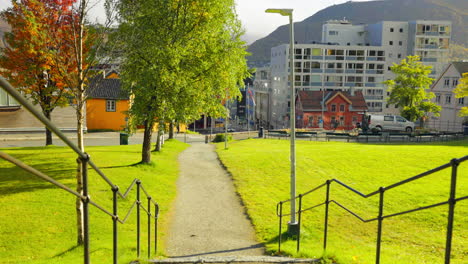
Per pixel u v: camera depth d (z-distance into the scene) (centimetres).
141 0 2100
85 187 329
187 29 2336
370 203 1873
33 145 3675
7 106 4150
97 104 5284
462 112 5316
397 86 6494
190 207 1867
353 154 3219
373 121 5938
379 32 10231
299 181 2422
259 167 2869
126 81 2284
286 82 9506
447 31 9838
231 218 1705
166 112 2256
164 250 1216
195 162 3134
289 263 852
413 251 1216
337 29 10806
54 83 2814
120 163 2598
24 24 2298
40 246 1186
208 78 2419
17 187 1842
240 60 2606
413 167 2653
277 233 1471
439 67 9869
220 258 903
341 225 1573
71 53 1727
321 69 9488
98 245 1155
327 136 5084
